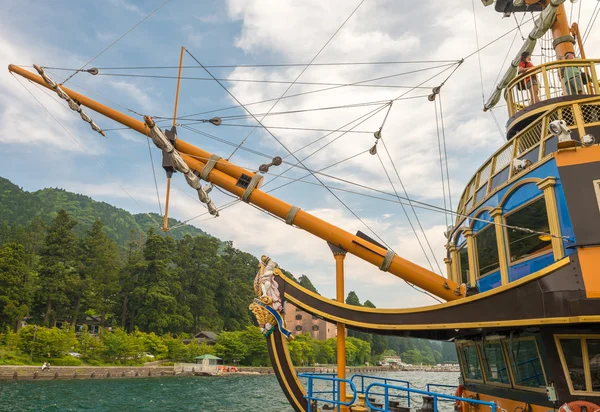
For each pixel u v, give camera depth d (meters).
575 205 9.70
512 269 11.73
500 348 12.30
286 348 13.61
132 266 121.56
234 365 106.62
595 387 9.16
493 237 12.91
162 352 97.88
